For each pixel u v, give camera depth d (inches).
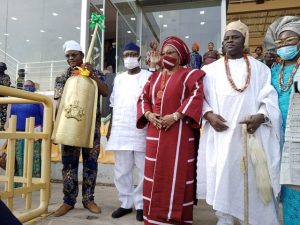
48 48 291.1
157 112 104.9
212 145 98.3
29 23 299.0
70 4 283.9
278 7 424.5
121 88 132.6
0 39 303.6
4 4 303.4
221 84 99.3
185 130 101.2
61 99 125.9
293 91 85.6
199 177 100.0
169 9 347.9
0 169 186.7
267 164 92.4
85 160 133.1
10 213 42.8
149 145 105.6
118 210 127.5
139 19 353.7
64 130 120.0
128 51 131.8
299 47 92.7
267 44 105.7
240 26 100.5
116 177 130.4
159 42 345.1
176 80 104.2
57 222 118.3
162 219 99.7
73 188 130.7
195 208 146.1
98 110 134.6
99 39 280.1
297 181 83.0
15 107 179.3
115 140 129.1
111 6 325.4
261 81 98.6
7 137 106.5
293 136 84.7
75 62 132.0
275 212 94.2
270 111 92.4
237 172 93.5
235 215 92.1
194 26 339.0
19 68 295.0
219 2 335.6
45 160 126.6
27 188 116.6
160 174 99.7
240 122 91.4
